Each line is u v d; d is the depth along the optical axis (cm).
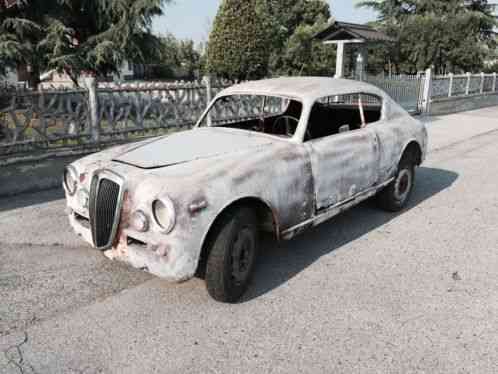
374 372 267
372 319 322
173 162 344
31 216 529
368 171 469
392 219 531
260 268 403
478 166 807
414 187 669
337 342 296
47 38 1498
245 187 329
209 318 323
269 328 311
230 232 323
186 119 830
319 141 413
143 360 277
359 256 429
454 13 2744
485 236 481
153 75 3547
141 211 301
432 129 1263
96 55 1549
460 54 2403
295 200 376
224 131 443
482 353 285
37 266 402
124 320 320
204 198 304
